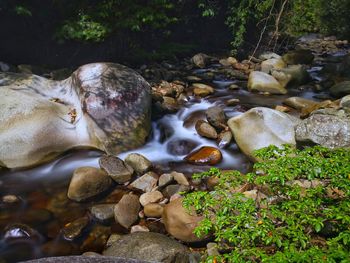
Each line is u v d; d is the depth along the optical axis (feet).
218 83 26.91
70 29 24.54
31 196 13.67
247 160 16.17
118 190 14.06
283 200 8.98
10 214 12.56
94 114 16.57
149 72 26.66
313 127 14.49
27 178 14.82
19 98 16.58
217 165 16.05
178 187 13.75
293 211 8.06
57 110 17.17
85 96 17.11
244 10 34.71
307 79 26.63
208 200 8.95
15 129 15.40
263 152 9.80
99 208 12.56
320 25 52.37
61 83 20.22
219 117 18.69
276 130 16.08
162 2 28.27
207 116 18.90
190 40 37.73
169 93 22.91
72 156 16.21
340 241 7.49
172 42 35.29
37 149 15.43
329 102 19.45
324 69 29.37
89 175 13.53
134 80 18.49
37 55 26.14
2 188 14.08
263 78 24.94
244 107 21.15
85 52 27.73
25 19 24.71
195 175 9.93
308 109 19.45
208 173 9.82
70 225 11.90
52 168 15.48
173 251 10.01
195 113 20.58
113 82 17.81
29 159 15.24
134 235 10.75
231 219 8.42
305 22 51.55
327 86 25.55
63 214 12.67
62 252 10.99
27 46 25.66
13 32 24.82
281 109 20.51
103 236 11.67
